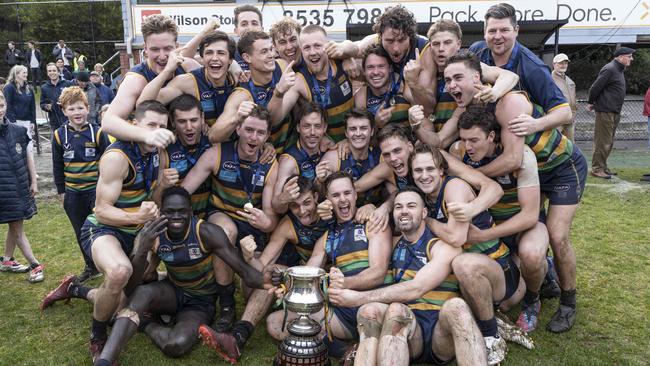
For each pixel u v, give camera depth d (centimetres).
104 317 354
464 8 1246
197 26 1317
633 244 598
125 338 334
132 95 400
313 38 417
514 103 366
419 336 338
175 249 370
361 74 445
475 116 362
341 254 378
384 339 310
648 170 1000
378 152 425
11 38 2434
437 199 368
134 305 349
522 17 1219
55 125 1066
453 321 312
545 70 397
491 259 350
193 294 402
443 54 397
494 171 372
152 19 402
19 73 986
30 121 1023
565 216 399
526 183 372
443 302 348
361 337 324
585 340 388
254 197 408
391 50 420
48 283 512
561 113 383
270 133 441
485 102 369
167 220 355
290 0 1292
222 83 414
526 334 383
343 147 428
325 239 394
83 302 468
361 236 377
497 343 347
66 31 2492
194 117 380
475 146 368
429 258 354
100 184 359
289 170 421
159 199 389
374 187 425
